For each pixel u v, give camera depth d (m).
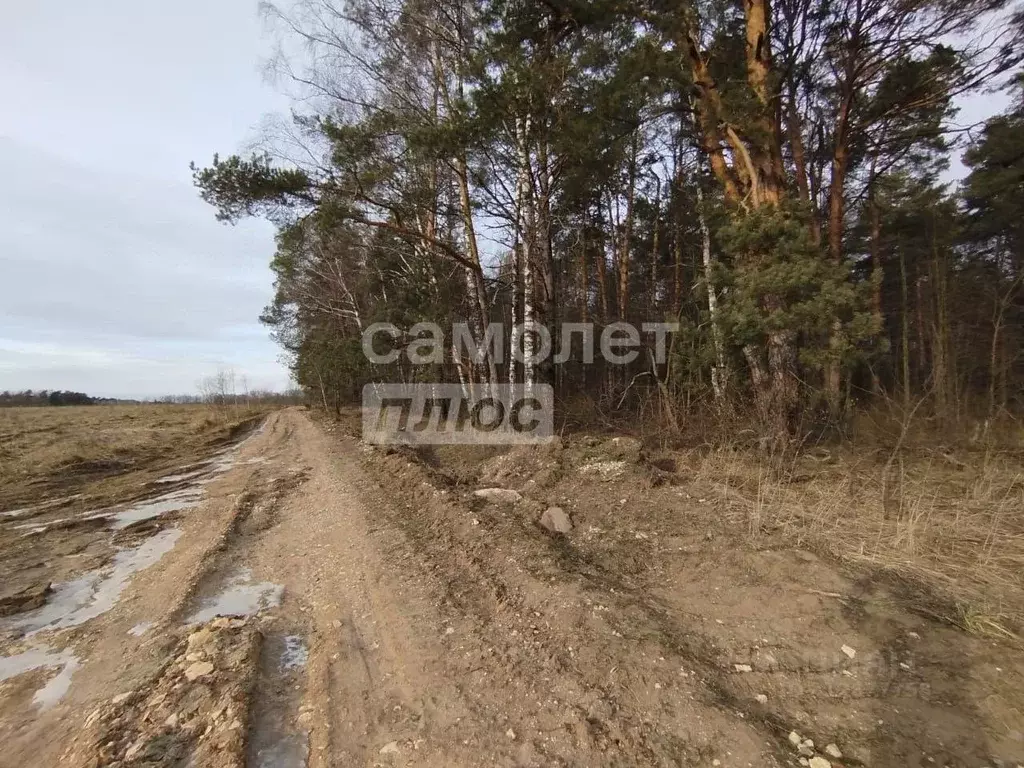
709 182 14.61
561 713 2.83
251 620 4.39
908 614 3.40
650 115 9.63
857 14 9.95
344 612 4.39
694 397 9.30
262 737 2.88
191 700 3.16
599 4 8.56
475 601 4.31
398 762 2.61
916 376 14.22
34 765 2.77
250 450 18.12
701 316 10.88
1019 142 11.18
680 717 2.69
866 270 17.91
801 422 7.84
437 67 12.31
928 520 4.78
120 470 14.16
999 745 2.38
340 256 20.17
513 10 9.41
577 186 11.16
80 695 3.49
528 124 10.46
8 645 4.33
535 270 11.35
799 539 4.68
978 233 15.61
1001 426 9.20
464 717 2.90
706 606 3.87
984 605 3.45
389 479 9.61
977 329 13.86
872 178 14.02
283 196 10.05
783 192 8.27
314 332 30.30
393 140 11.22
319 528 7.07
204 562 5.83
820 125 13.13
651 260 20.58
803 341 7.90
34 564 6.39
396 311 17.41
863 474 6.62
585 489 6.75
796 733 2.55
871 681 2.88
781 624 3.49
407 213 11.72
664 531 5.31
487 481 8.51
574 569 4.61
